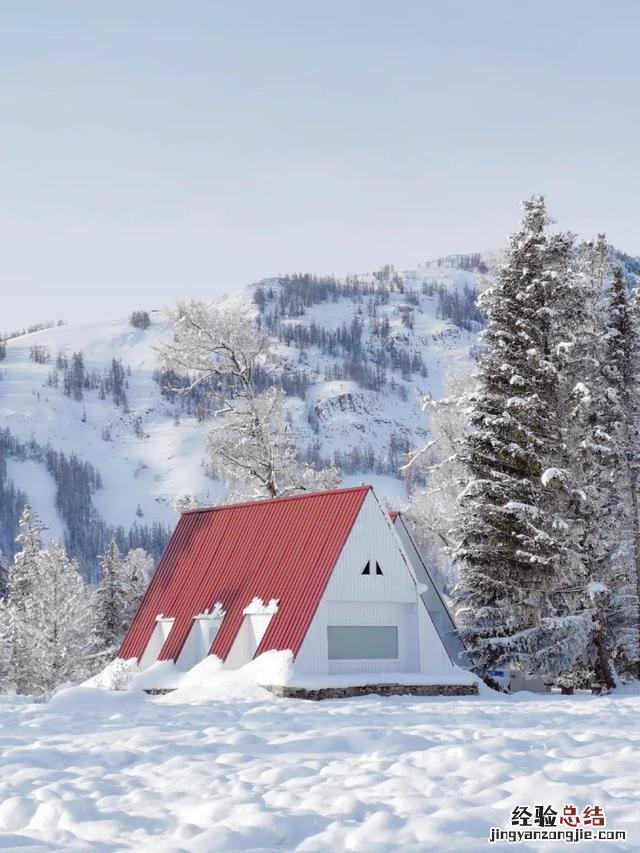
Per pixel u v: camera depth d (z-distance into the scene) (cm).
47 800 1113
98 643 7219
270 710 2323
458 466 4750
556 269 4181
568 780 1139
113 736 1784
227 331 5016
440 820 911
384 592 3406
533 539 3834
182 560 4059
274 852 853
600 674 4169
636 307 4478
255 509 3900
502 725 1881
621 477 4369
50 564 5906
